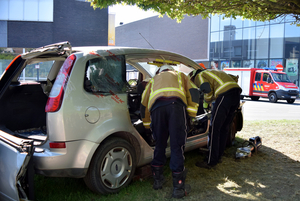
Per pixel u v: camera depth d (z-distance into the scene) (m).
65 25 17.88
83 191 2.96
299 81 21.83
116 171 2.86
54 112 2.47
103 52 2.93
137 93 3.58
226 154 4.39
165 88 2.79
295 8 3.82
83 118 2.58
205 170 3.64
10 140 2.51
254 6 4.06
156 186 2.98
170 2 4.43
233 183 3.19
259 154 4.34
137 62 4.08
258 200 2.74
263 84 18.47
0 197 2.45
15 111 3.35
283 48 22.50
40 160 2.45
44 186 3.08
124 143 2.91
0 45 16.95
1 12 16.75
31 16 17.17
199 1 4.20
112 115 2.83
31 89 3.48
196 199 2.76
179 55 4.01
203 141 4.11
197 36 29.62
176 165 2.76
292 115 10.65
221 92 3.55
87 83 2.69
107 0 4.11
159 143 2.93
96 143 2.62
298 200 2.75
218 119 3.59
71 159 2.51
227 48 26.44
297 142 4.99
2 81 3.21
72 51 2.94
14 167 2.28
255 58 24.31
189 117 2.95
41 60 3.30
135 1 4.20
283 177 3.37
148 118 3.13
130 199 2.74
